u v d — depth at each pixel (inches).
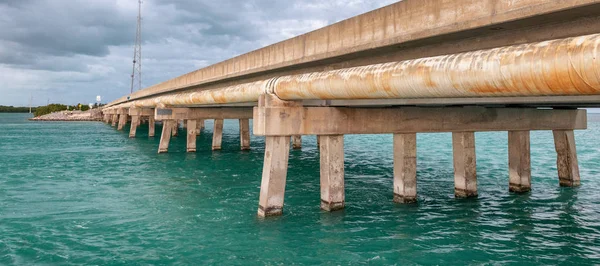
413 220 517.0
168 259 403.5
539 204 594.6
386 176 850.1
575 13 249.0
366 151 1403.8
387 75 345.4
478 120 600.4
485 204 593.0
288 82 474.3
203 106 1277.1
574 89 223.9
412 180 590.6
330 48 458.9
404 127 557.6
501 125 617.6
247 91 580.4
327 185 546.0
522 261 394.3
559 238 455.5
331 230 479.8
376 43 390.6
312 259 398.9
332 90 416.8
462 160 626.5
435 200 616.7
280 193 532.1
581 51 210.7
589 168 957.8
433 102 456.1
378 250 420.5
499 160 1120.2
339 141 539.5
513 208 573.3
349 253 412.8
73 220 540.1
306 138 1940.2
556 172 883.4
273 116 498.3
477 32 314.3
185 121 2659.9
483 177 825.5
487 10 287.1
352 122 533.0
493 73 257.6
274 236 462.3
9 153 1349.7
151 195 685.3
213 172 919.0
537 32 290.2
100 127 3161.9
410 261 394.0
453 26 311.9
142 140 1862.7
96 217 553.3
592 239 451.8
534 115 645.9
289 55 545.3
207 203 620.4
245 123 1350.9
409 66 326.6
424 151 1373.0
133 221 531.8
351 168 972.6
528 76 239.0
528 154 670.5
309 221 513.0
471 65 272.1
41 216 561.0
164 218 542.9
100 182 812.6
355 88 386.0
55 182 818.2
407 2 357.4
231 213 558.9
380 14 389.1
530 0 256.7
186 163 1069.1
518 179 667.4
